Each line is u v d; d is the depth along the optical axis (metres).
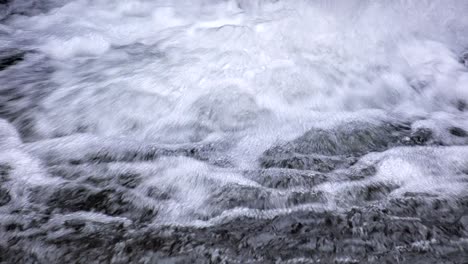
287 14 5.93
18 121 4.11
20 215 2.89
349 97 4.69
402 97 4.78
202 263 2.55
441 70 5.27
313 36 5.57
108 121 4.14
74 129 4.02
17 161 3.50
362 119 4.27
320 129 4.06
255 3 6.39
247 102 4.45
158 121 4.16
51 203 3.02
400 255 2.61
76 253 2.59
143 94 4.50
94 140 3.86
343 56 5.29
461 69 5.35
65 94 4.54
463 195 3.14
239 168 3.50
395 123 4.22
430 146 3.82
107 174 3.37
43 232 2.74
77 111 4.26
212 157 3.66
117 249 2.62
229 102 4.43
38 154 3.62
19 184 3.20
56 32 6.00
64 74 4.98
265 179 3.34
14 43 5.72
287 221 2.88
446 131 4.10
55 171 3.39
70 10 6.69
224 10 6.50
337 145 3.83
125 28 6.16
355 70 5.08
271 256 2.60
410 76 5.11
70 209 2.97
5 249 2.61
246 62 5.04
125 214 2.94
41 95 4.52
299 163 3.56
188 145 3.84
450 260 2.58
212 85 4.65
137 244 2.66
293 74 4.88
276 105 4.45
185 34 5.86
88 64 5.21
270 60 5.11
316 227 2.83
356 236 2.75
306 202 3.07
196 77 4.77
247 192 3.17
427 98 4.78
